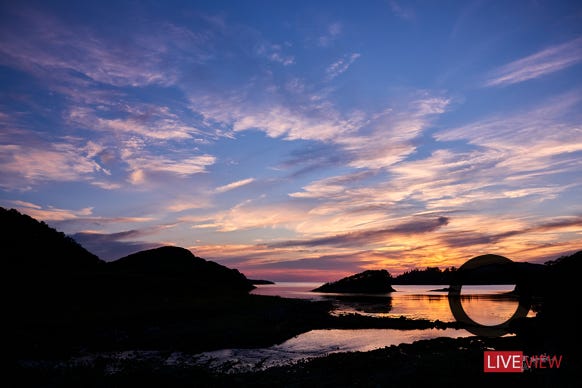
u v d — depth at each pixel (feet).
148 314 138.21
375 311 204.95
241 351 89.51
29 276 171.94
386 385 48.91
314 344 100.68
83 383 53.01
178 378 55.98
